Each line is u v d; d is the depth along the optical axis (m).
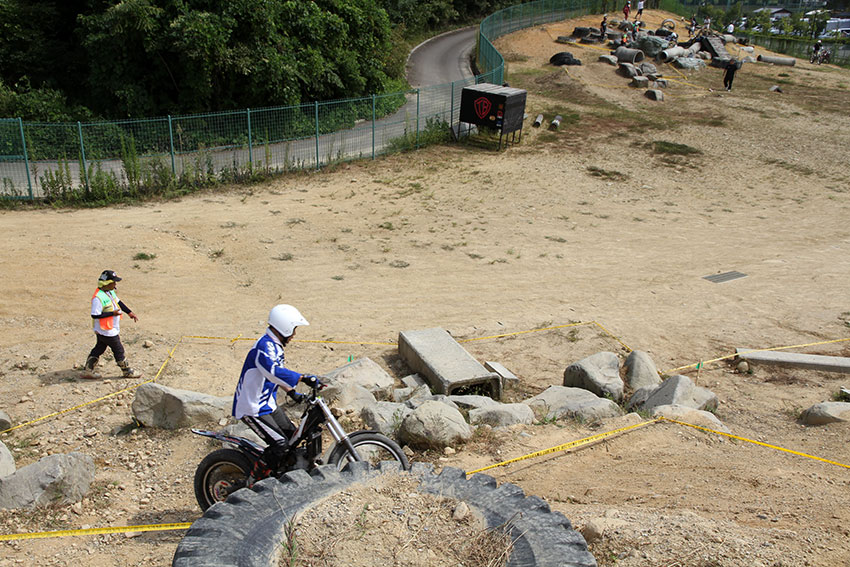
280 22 30.03
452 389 9.16
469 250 16.56
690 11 71.00
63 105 28.16
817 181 23.84
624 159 25.44
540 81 36.50
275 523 3.68
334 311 12.72
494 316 12.78
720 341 11.79
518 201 20.58
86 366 9.20
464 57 48.81
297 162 22.73
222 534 3.57
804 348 11.41
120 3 27.23
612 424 7.70
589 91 34.53
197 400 7.81
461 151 25.59
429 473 4.24
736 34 57.88
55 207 18.36
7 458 6.63
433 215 18.98
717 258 16.56
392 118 28.91
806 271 15.64
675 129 29.28
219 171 21.31
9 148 22.05
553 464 6.75
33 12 31.17
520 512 3.76
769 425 8.35
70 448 7.43
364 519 3.73
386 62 38.34
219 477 5.61
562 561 3.37
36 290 12.54
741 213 20.53
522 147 26.33
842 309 13.27
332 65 31.52
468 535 3.61
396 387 9.65
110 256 14.63
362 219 18.39
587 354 11.13
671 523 5.00
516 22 49.44
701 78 38.62
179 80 28.70
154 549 5.42
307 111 26.17
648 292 14.26
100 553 5.37
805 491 5.97
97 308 8.89
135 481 6.76
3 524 5.79
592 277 15.12
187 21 26.67
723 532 4.89
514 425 7.83
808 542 4.82
